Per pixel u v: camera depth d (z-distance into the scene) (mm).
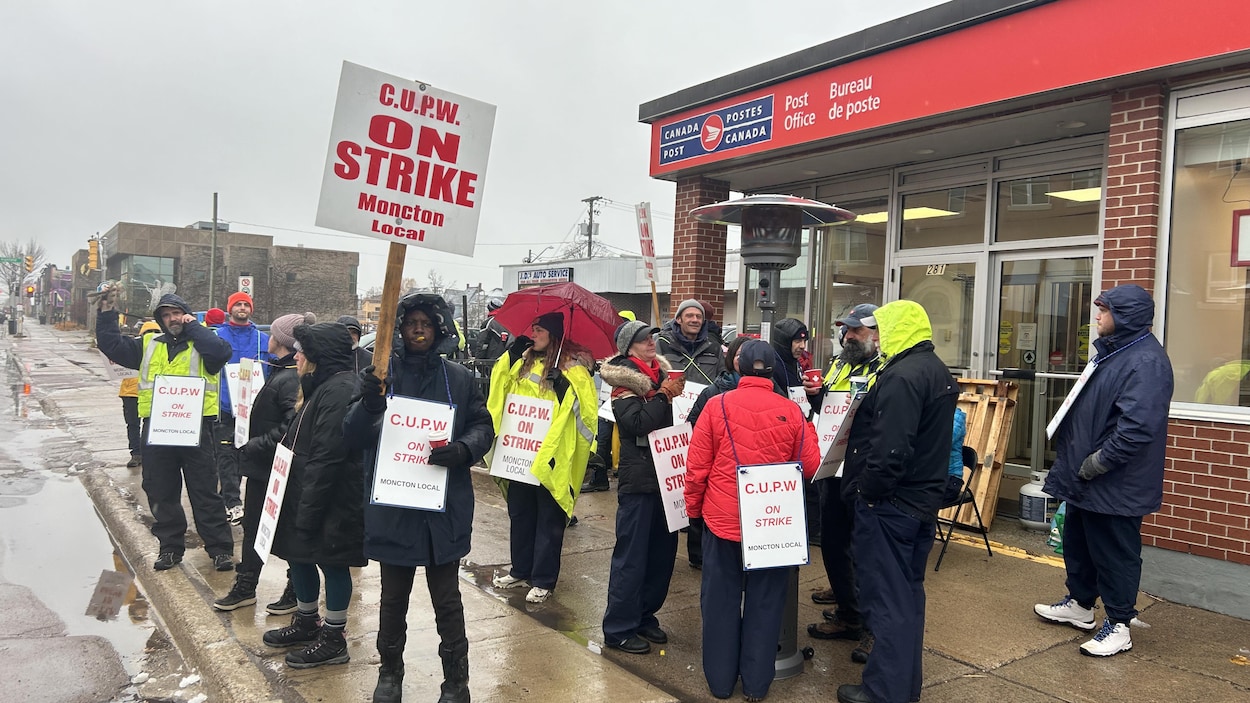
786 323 5316
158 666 4246
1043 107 5965
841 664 4168
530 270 21062
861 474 3684
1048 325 6988
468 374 3641
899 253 8125
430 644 4320
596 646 4359
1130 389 4129
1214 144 5160
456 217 3371
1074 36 5492
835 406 4887
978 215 7488
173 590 5078
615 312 5758
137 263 54719
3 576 5715
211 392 5574
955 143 7129
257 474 4699
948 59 6281
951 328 7711
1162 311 5305
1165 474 5121
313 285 60062
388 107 3232
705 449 3779
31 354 34531
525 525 5328
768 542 3609
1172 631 4574
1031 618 4723
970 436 6562
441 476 3367
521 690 3740
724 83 8227
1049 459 6961
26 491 8469
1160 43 5047
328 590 3936
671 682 3941
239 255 57875
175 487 5559
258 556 4430
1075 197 6785
